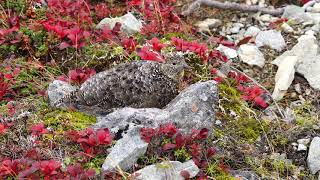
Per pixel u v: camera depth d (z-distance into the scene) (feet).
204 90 29.73
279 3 42.14
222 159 29.58
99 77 30.53
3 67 34.12
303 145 31.19
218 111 32.53
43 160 27.84
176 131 28.02
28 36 35.91
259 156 30.68
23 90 33.22
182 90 30.89
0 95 32.19
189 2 42.06
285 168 30.19
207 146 29.55
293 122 32.63
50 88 31.68
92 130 28.55
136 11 39.83
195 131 28.37
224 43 36.99
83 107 30.66
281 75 35.09
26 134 29.81
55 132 29.66
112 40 36.06
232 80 34.78
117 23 36.52
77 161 28.04
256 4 42.22
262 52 37.76
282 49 37.96
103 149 28.35
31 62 34.53
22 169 26.81
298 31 39.11
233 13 41.47
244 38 37.58
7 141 29.48
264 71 36.42
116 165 27.14
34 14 37.65
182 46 34.81
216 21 40.29
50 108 31.22
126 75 30.30
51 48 35.37
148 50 33.19
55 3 37.29
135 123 28.84
